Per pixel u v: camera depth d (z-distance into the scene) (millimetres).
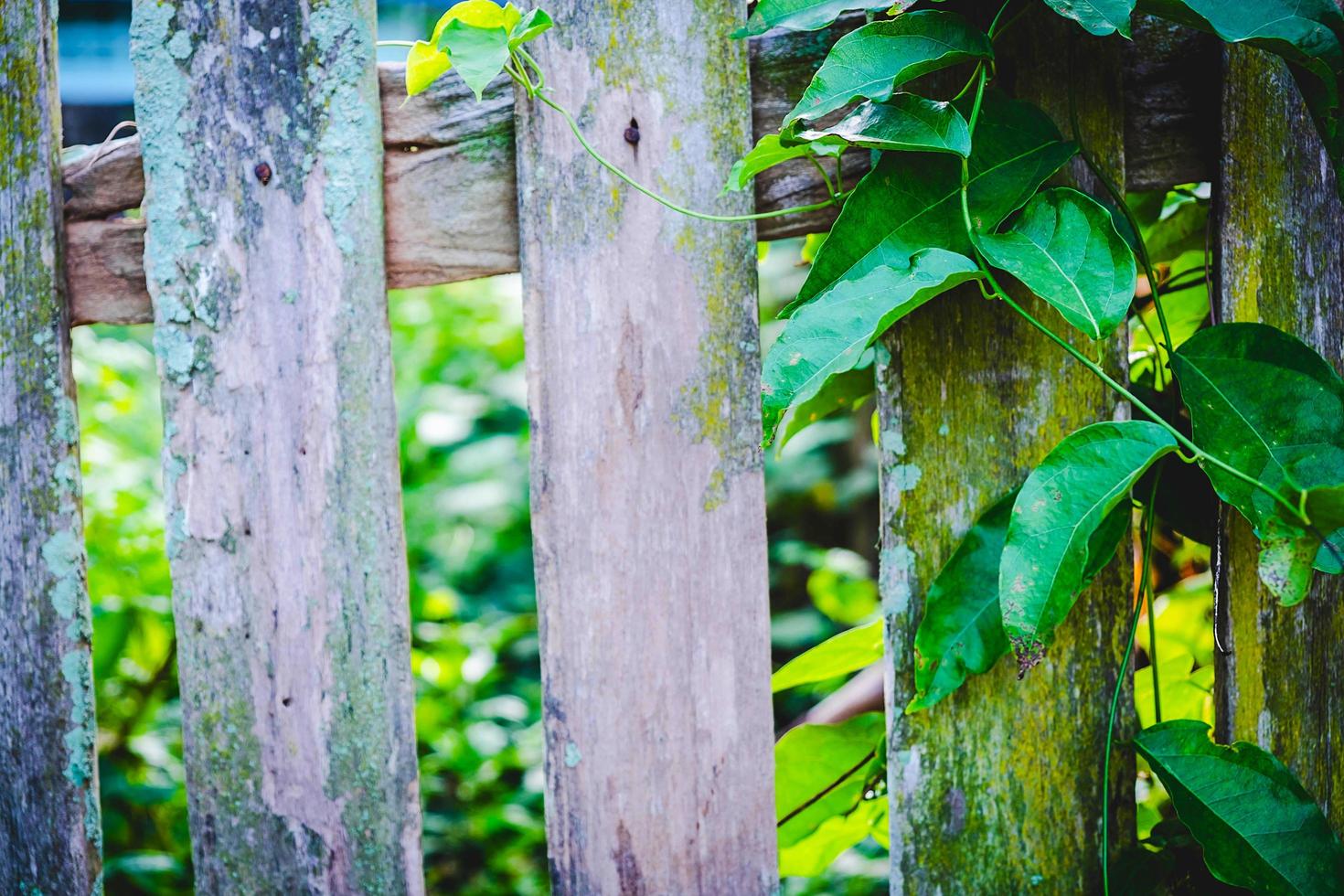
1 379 1186
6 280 1184
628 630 1173
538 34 1128
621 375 1170
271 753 1178
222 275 1170
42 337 1184
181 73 1169
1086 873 1188
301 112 1166
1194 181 1192
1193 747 1170
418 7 2658
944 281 1123
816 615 2979
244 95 1168
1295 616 1194
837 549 3193
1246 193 1186
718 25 1171
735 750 1181
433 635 2504
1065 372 1182
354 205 1166
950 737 1185
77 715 1188
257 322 1171
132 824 1819
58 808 1190
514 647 2699
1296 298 1193
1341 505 1118
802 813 1274
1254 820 1157
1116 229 1153
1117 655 1188
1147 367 1303
